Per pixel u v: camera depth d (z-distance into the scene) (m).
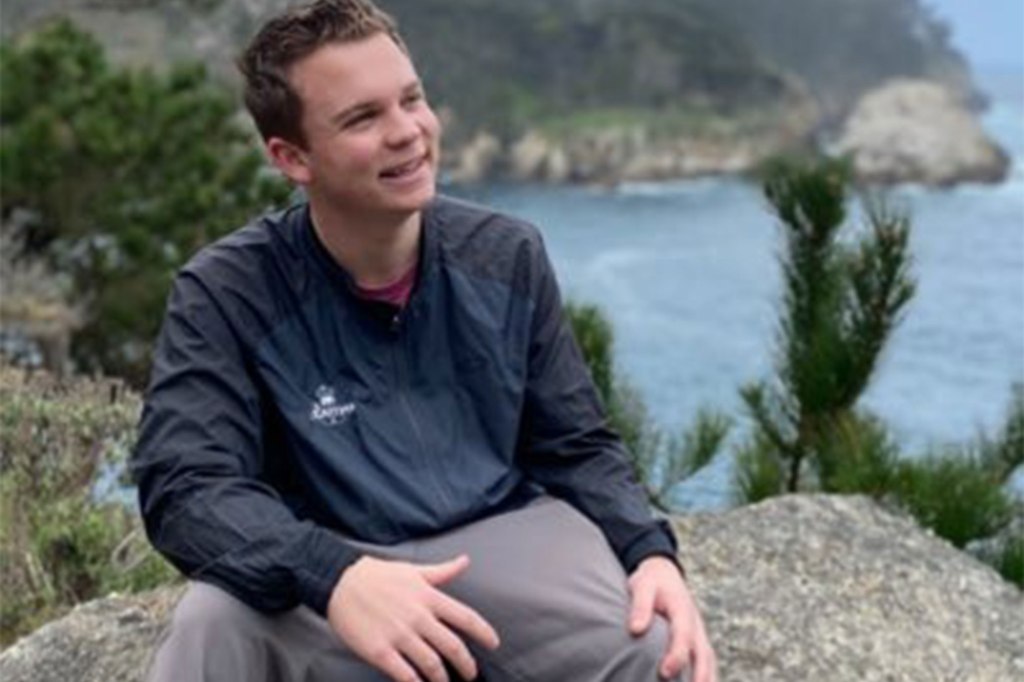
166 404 3.47
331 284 3.58
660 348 36.47
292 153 3.54
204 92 20.55
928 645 5.52
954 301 52.06
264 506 3.34
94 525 6.76
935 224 89.06
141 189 19.77
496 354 3.62
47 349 18.34
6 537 6.69
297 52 3.47
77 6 22.70
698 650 3.39
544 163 135.00
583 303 7.57
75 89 20.22
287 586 3.27
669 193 120.50
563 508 3.63
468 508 3.55
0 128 20.22
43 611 6.54
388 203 3.48
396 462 3.54
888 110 128.50
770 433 7.54
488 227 3.71
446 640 3.16
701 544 6.10
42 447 6.99
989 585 5.99
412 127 3.48
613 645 3.39
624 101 150.50
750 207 101.06
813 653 5.33
